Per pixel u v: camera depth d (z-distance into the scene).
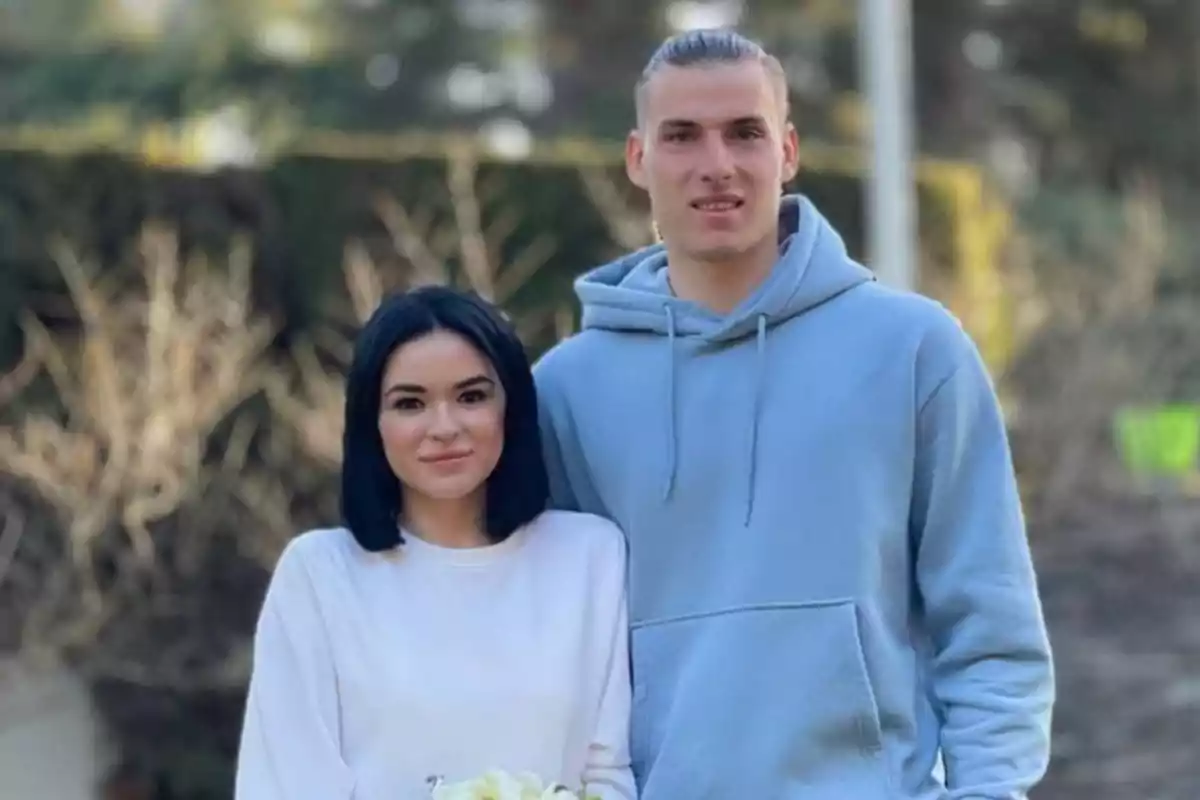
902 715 2.61
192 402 6.82
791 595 2.60
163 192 7.10
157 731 6.86
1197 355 11.00
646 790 2.62
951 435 2.63
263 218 7.25
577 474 2.84
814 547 2.60
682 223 2.66
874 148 7.14
